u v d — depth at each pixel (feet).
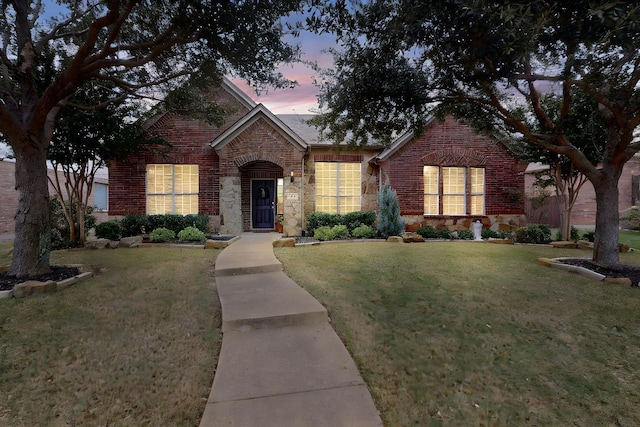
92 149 31.94
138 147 36.76
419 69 21.85
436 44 17.61
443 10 14.56
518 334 12.92
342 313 14.74
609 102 19.75
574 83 17.98
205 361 10.75
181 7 17.52
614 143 22.39
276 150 40.81
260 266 22.22
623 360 11.11
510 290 18.34
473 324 13.76
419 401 8.86
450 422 8.12
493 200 44.86
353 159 45.29
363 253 29.35
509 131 32.17
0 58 20.06
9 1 19.62
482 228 43.96
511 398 9.11
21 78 20.12
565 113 21.85
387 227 38.96
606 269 22.03
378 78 20.98
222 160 40.78
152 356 11.00
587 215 62.90
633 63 17.78
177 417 8.13
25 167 19.81
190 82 25.50
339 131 26.43
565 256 28.45
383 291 17.97
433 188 44.68
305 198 44.55
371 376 9.92
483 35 15.25
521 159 40.45
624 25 11.85
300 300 15.72
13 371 10.00
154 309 15.14
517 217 45.32
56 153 30.07
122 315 14.38
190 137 43.19
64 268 21.88
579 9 13.06
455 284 19.44
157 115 39.99
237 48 20.12
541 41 14.96
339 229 38.55
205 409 8.16
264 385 9.18
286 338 12.28
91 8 22.08
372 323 13.74
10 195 52.65
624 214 53.36
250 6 17.65
